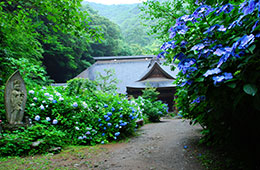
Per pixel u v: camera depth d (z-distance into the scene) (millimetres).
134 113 4547
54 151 2609
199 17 1439
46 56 20375
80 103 3777
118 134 3646
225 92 1351
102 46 32562
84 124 3473
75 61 24562
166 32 3498
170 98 16219
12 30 3572
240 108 1567
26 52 6133
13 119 2926
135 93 15812
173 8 3584
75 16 2982
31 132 2717
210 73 1214
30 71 4469
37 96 3588
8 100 2924
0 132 2631
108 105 4316
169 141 3455
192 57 1493
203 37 1442
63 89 4754
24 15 3203
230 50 1101
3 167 1997
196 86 1501
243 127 1886
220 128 2230
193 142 3139
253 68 1144
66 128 3404
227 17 1269
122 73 24344
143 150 2924
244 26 1194
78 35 3180
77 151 2746
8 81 2955
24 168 1993
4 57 4035
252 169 1727
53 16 2924
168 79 17188
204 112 2332
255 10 1085
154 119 8273
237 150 2096
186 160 2303
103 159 2447
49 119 3191
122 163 2297
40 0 2797
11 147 2467
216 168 1939
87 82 4715
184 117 3090
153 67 17203
